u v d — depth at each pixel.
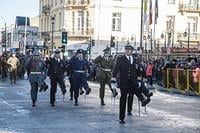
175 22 68.25
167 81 29.38
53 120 13.84
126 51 13.69
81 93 20.11
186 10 68.81
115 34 64.94
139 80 14.70
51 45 63.19
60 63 18.31
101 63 18.66
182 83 27.61
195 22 69.75
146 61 35.00
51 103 18.03
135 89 14.33
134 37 64.12
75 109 16.84
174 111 16.88
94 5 64.75
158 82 34.62
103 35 64.62
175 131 12.01
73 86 19.28
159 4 67.12
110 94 24.59
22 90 26.20
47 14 77.81
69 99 20.92
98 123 13.27
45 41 67.25
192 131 12.08
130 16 65.44
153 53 41.03
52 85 18.02
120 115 13.37
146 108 17.58
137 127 12.60
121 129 12.20
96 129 12.16
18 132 11.59
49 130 11.95
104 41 64.25
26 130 11.91
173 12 68.00
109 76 18.72
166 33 63.59
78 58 18.64
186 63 31.16
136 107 17.83
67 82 36.47
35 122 13.38
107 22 64.81
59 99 20.94
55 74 18.06
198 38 68.88
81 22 66.38
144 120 14.05
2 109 16.56
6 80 38.06
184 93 27.23
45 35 76.69
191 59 31.67
